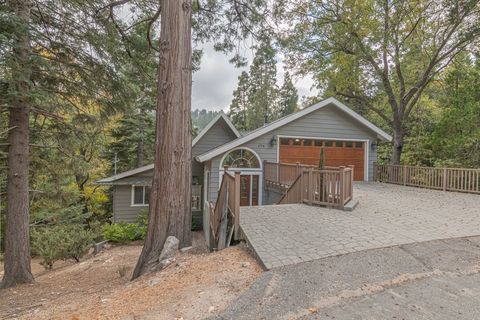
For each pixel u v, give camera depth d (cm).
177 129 527
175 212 523
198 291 315
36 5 632
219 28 844
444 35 1332
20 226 665
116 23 747
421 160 1644
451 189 1011
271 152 1205
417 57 1452
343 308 256
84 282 634
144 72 841
